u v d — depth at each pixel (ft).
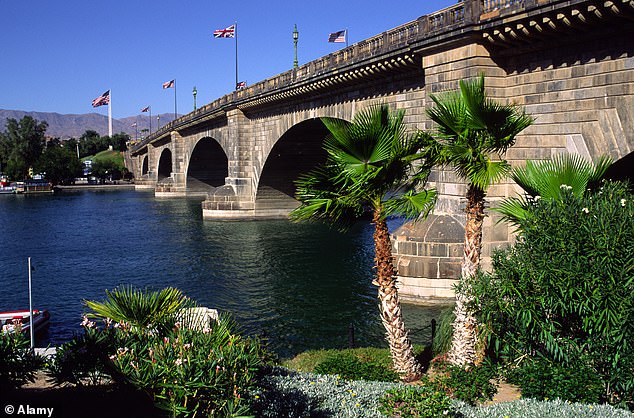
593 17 70.44
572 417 35.63
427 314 89.61
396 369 51.24
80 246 184.24
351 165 48.29
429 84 98.17
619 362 41.96
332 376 44.16
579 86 78.69
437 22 95.30
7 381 38.78
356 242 174.19
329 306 106.42
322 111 154.10
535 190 53.57
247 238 187.83
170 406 31.53
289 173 219.20
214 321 41.63
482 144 50.11
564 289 42.24
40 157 586.86
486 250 88.63
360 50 120.98
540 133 84.69
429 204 49.37
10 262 159.22
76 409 36.19
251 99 197.47
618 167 80.59
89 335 39.70
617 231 42.14
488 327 48.32
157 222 242.99
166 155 461.37
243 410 31.81
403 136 50.21
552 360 44.62
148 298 43.39
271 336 89.30
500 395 46.03
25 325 91.45
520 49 85.05
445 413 36.19
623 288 41.16
